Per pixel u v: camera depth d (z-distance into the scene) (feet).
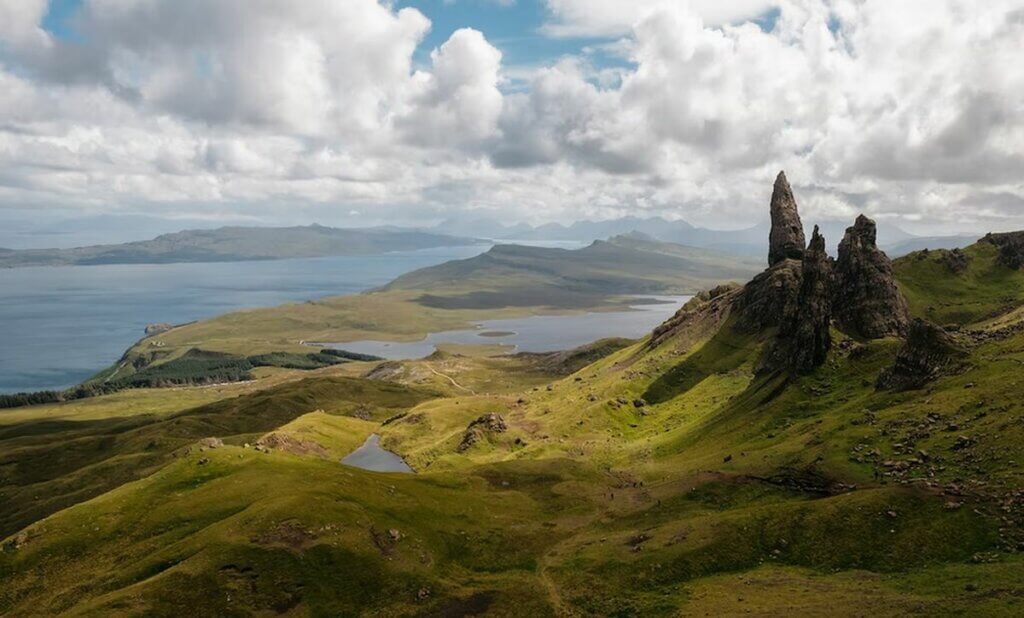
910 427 499.92
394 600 424.46
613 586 410.93
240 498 535.60
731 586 379.55
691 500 524.11
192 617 388.16
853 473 467.52
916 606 298.35
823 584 358.43
